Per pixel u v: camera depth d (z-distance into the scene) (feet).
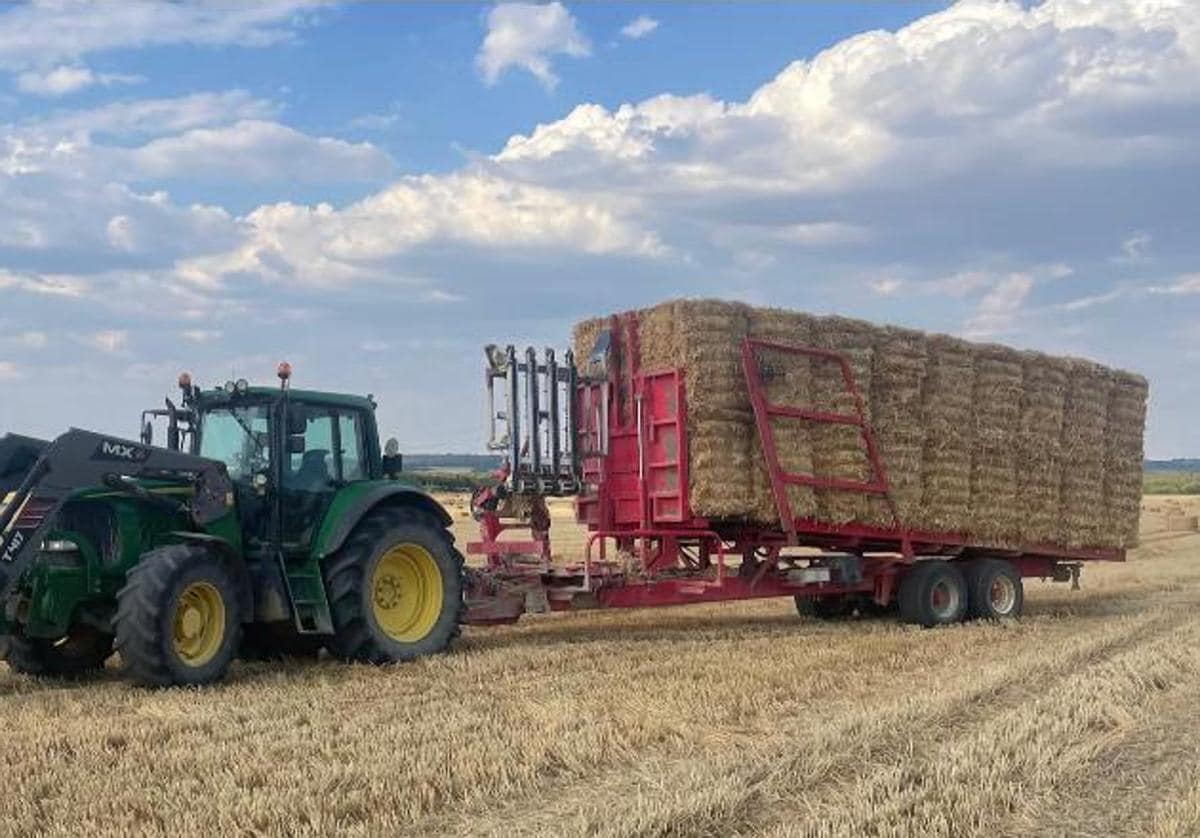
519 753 21.50
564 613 47.65
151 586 28.22
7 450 30.19
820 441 41.04
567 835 16.87
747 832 17.61
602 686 28.40
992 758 21.26
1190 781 19.95
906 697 27.12
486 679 29.84
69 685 30.37
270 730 23.66
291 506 32.50
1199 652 33.76
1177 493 264.31
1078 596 55.98
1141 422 51.83
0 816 17.85
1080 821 18.13
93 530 30.68
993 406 45.70
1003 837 17.42
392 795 18.95
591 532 41.39
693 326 38.96
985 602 45.96
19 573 27.86
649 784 19.71
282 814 17.85
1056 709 25.45
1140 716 25.08
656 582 40.09
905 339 43.14
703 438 38.81
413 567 34.22
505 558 39.24
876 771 20.43
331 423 34.17
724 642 36.81
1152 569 72.38
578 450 39.27
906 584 44.34
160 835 16.97
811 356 40.83
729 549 41.83
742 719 25.11
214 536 30.35
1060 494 48.32
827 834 17.02
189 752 21.65
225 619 29.86
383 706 26.04
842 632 40.83
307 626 32.32
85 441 29.01
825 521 40.96
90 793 19.03
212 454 33.65
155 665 28.14
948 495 44.19
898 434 42.86
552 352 38.63
